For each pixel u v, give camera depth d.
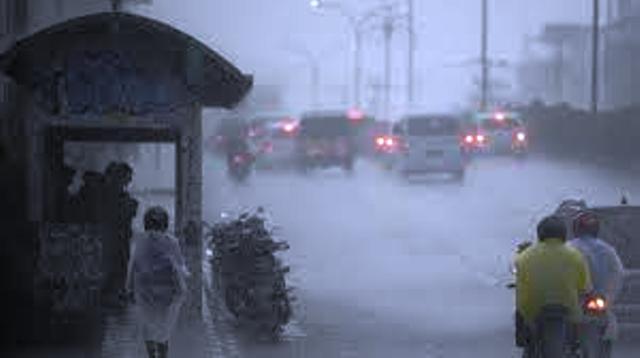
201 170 34.28
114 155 72.81
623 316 30.52
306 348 31.61
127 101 33.72
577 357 24.00
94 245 30.94
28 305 30.81
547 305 23.17
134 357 29.88
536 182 97.56
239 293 33.19
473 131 119.12
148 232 26.50
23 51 33.22
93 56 33.53
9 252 31.38
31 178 35.66
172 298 26.27
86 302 30.84
